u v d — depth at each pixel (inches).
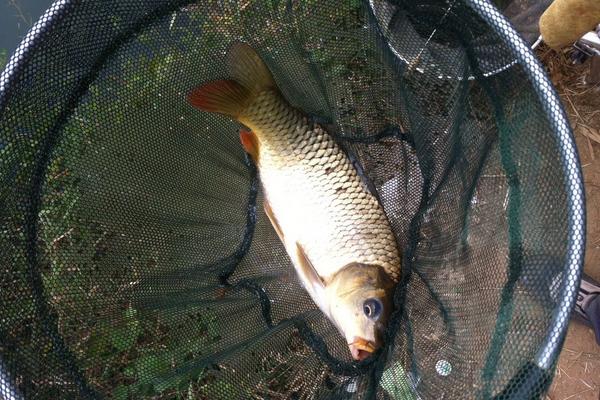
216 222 21.1
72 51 16.7
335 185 18.9
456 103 16.8
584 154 26.5
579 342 25.5
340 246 18.5
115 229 19.5
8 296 15.8
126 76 18.5
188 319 19.7
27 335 15.9
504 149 14.7
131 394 18.5
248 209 21.5
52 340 16.5
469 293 16.4
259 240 21.6
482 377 14.0
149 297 19.6
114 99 18.5
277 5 19.2
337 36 19.3
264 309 20.6
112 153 19.1
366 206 18.8
